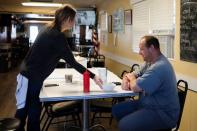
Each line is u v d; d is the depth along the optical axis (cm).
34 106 267
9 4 948
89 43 998
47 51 262
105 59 844
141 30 493
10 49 1077
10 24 1162
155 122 242
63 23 267
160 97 246
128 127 240
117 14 677
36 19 1733
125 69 622
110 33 771
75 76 359
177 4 351
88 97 245
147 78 242
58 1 866
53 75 366
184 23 329
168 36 384
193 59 310
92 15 1004
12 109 499
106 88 264
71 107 316
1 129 221
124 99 340
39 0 812
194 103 314
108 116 420
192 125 319
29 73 262
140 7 495
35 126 271
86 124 293
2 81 793
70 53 272
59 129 385
